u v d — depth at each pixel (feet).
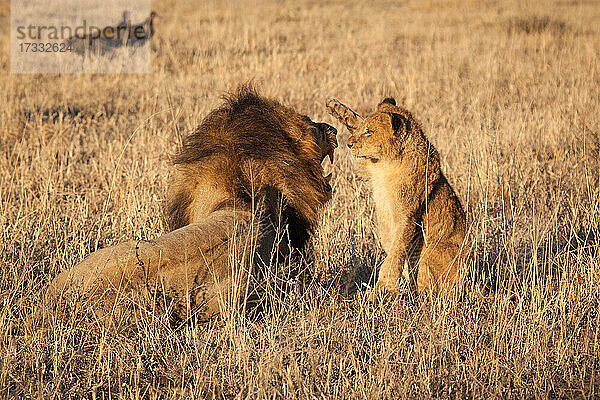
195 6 161.48
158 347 27.04
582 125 55.88
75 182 49.78
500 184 45.21
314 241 36.73
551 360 28.30
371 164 35.01
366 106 69.26
